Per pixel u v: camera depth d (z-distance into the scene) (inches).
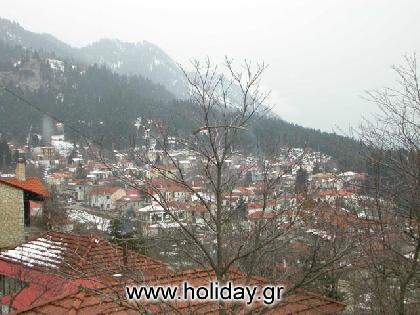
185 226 245.6
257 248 239.9
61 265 474.9
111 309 310.2
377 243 300.7
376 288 333.1
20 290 451.8
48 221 991.6
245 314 260.5
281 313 333.1
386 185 309.9
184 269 361.1
